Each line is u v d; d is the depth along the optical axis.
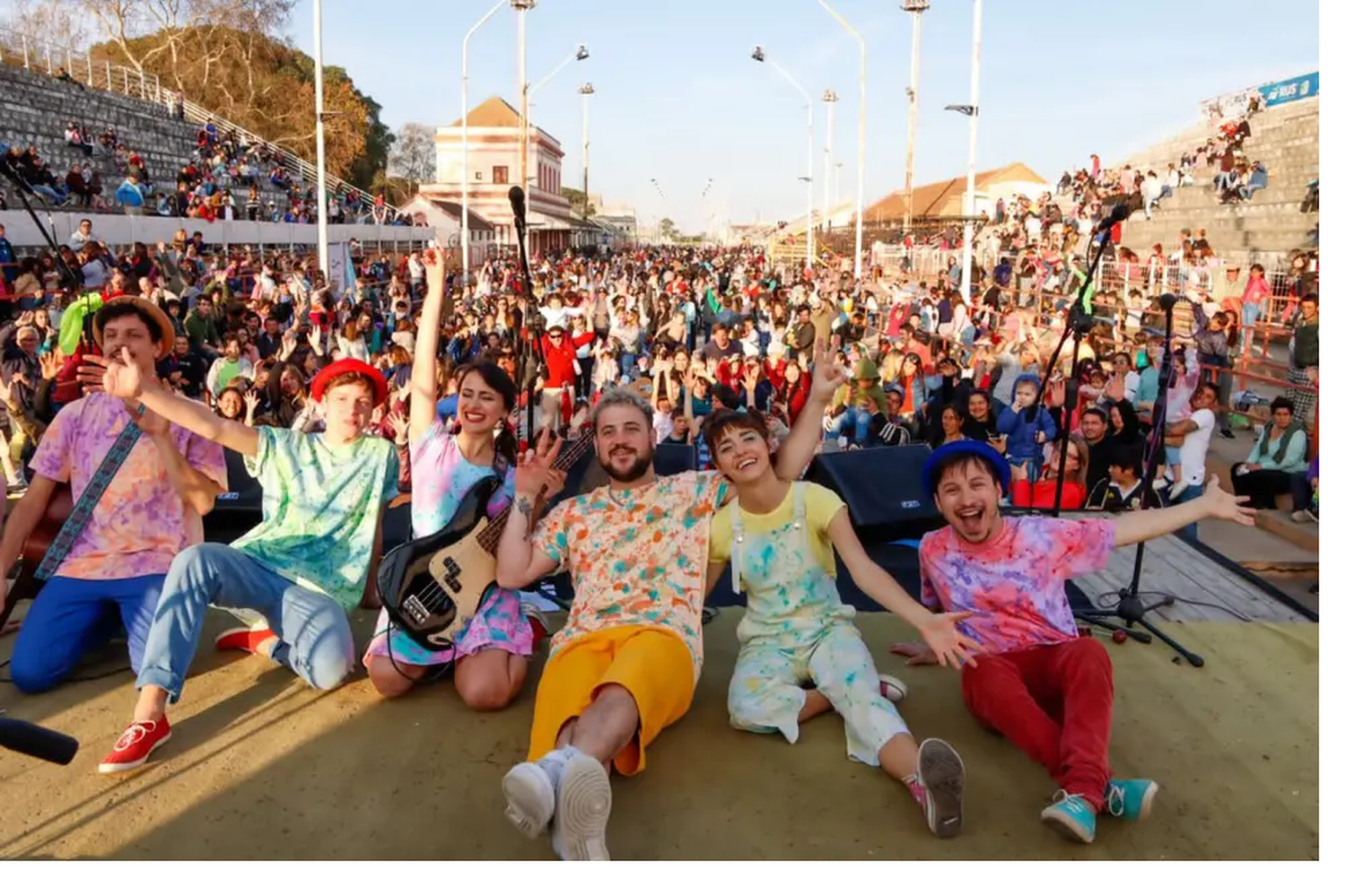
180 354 12.11
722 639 4.59
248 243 24.66
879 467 6.21
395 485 4.23
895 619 4.87
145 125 31.48
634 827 3.09
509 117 69.06
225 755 3.52
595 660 3.38
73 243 15.38
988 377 11.45
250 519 6.01
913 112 25.14
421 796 3.29
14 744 2.51
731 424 3.64
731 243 118.94
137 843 3.02
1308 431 7.93
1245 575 5.32
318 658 3.86
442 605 3.80
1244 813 3.17
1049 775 3.28
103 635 4.20
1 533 4.60
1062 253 23.30
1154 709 3.82
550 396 10.46
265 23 49.72
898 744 3.30
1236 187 24.17
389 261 29.86
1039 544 3.56
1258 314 15.84
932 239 38.78
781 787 3.32
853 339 16.39
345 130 51.09
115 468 3.97
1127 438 7.28
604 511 3.69
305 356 12.16
